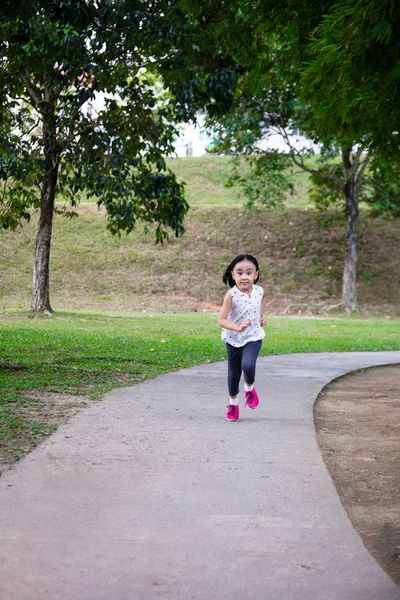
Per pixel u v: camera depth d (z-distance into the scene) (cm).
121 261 3644
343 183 3312
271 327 2423
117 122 1894
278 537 347
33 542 334
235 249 3750
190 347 1545
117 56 1511
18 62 1461
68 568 304
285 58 1020
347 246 3328
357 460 554
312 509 394
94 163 1970
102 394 825
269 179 3156
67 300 3291
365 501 443
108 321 2403
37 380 921
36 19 1348
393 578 311
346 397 894
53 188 2450
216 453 530
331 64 716
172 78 1723
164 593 281
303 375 1086
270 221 3938
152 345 1559
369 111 816
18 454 508
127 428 617
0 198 2398
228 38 1145
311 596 280
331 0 826
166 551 325
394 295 3491
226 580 294
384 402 859
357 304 3372
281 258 3694
